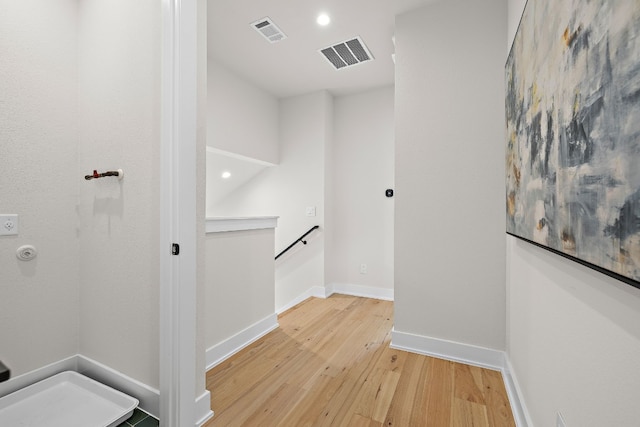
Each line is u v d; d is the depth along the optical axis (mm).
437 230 2004
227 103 3035
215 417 1414
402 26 2141
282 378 1743
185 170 1291
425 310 2043
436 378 1735
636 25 496
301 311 2990
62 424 1307
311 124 3584
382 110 3482
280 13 2199
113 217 1529
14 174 1493
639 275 488
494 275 1855
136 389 1434
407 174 2086
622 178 538
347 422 1376
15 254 1500
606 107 589
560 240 818
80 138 1698
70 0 1686
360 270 3596
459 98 1946
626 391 582
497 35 1857
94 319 1629
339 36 2479
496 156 1850
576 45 715
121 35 1494
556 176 846
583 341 762
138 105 1428
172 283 1272
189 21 1303
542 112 970
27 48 1523
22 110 1512
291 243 3697
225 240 2035
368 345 2188
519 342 1438
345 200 3678
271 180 3836
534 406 1170
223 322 2004
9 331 1486
